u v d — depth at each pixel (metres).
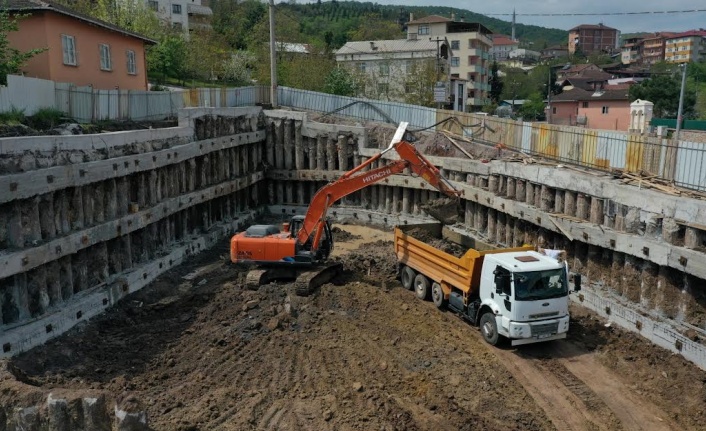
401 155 19.34
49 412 9.46
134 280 18.81
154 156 20.38
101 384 13.09
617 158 19.95
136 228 19.22
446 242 20.61
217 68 54.94
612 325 16.62
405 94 54.72
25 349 13.88
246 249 19.20
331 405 12.42
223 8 90.62
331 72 47.88
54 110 21.33
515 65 140.62
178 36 51.66
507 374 14.06
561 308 15.12
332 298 18.20
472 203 25.44
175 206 22.14
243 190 29.84
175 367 14.16
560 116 72.62
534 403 12.91
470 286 16.31
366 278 20.86
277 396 12.81
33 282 14.84
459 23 81.94
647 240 15.84
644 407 12.86
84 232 16.47
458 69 82.38
